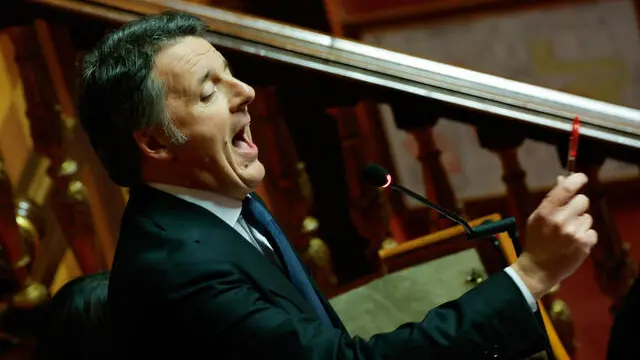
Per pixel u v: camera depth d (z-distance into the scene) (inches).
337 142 418.6
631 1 593.3
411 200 535.2
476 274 300.7
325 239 430.6
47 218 341.7
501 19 610.9
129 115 196.2
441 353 181.3
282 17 542.9
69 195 330.6
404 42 624.7
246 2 534.9
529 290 189.5
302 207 361.4
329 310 241.9
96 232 354.3
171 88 195.8
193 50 199.0
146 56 195.3
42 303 312.3
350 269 435.2
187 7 311.6
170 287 187.9
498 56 619.8
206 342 185.5
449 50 620.4
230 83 205.0
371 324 296.5
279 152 353.1
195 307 185.8
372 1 621.6
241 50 309.3
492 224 236.1
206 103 199.5
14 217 308.5
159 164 203.6
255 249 202.7
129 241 200.7
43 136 326.0
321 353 180.7
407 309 297.7
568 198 192.5
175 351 190.7
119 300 196.7
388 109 536.7
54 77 338.6
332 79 313.9
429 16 614.9
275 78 316.8
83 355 234.2
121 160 205.3
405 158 546.3
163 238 196.2
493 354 184.2
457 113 317.4
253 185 213.2
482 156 574.2
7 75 375.9
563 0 596.7
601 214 341.7
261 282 193.3
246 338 182.4
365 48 317.7
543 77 614.2
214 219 203.2
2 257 307.9
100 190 381.1
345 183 427.5
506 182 339.3
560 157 323.9
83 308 237.9
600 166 325.7
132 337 195.3
